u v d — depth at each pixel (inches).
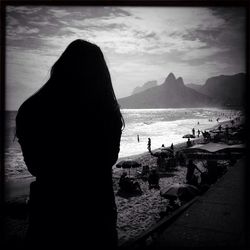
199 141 1601.9
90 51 54.1
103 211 50.0
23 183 850.1
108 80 55.0
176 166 911.0
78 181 48.6
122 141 2191.2
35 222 48.3
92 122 49.7
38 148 47.4
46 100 49.4
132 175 833.5
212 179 497.4
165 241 135.9
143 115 7485.2
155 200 547.2
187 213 180.7
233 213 178.5
